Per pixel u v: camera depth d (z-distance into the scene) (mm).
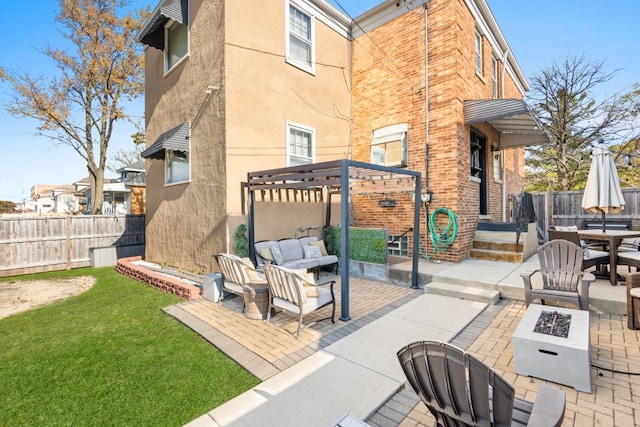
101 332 4840
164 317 5453
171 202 9352
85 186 28688
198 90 8141
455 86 8055
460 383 1791
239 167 7480
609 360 3543
